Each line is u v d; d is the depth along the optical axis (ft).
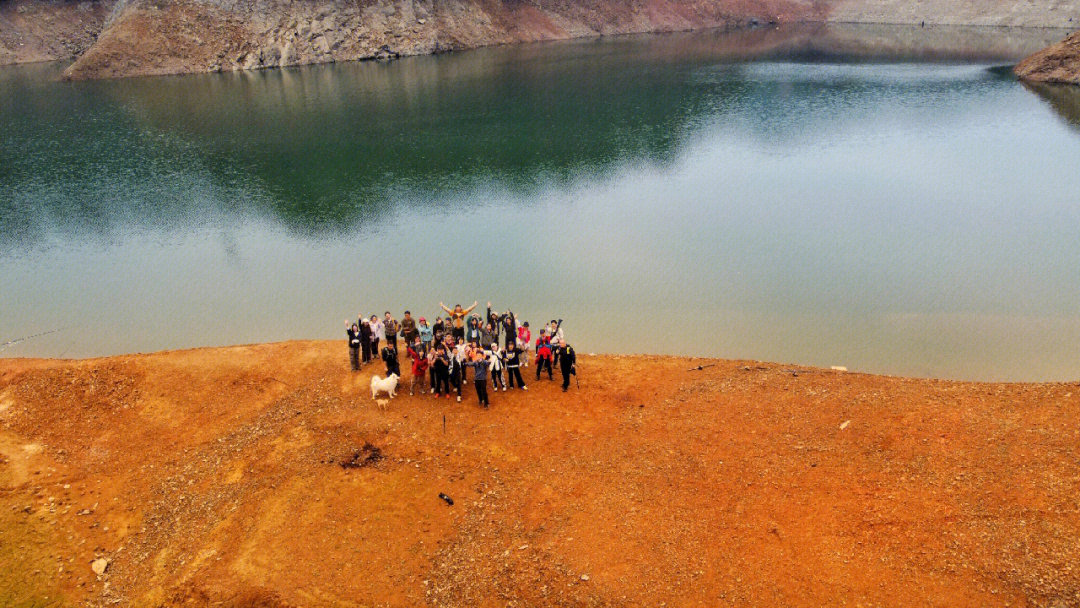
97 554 51.16
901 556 42.78
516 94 268.21
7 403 65.72
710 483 51.98
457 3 417.49
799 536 45.73
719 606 41.70
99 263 112.37
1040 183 136.67
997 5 449.89
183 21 346.95
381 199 142.61
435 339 71.05
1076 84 242.37
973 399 56.49
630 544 47.06
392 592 45.98
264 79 318.45
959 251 103.04
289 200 144.25
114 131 219.41
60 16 398.21
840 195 134.41
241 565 47.50
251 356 76.13
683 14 506.89
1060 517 42.73
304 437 61.00
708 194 138.41
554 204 135.33
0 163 181.88
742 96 252.21
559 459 57.16
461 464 57.26
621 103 245.65
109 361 72.79
